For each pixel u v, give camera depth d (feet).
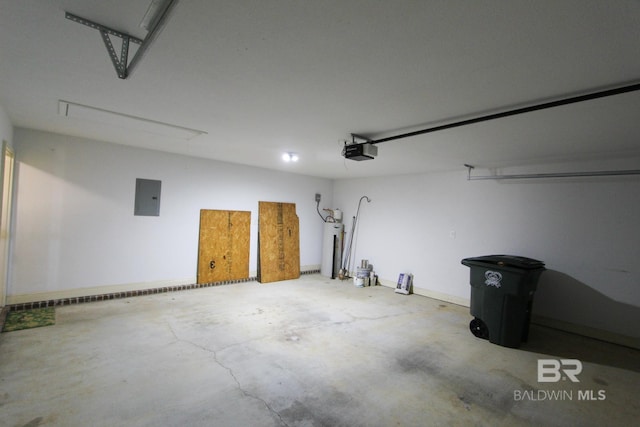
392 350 10.59
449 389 8.32
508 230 15.19
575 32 4.50
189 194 17.15
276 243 20.84
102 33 5.18
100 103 8.89
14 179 12.28
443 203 17.79
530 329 13.38
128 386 7.71
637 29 4.32
